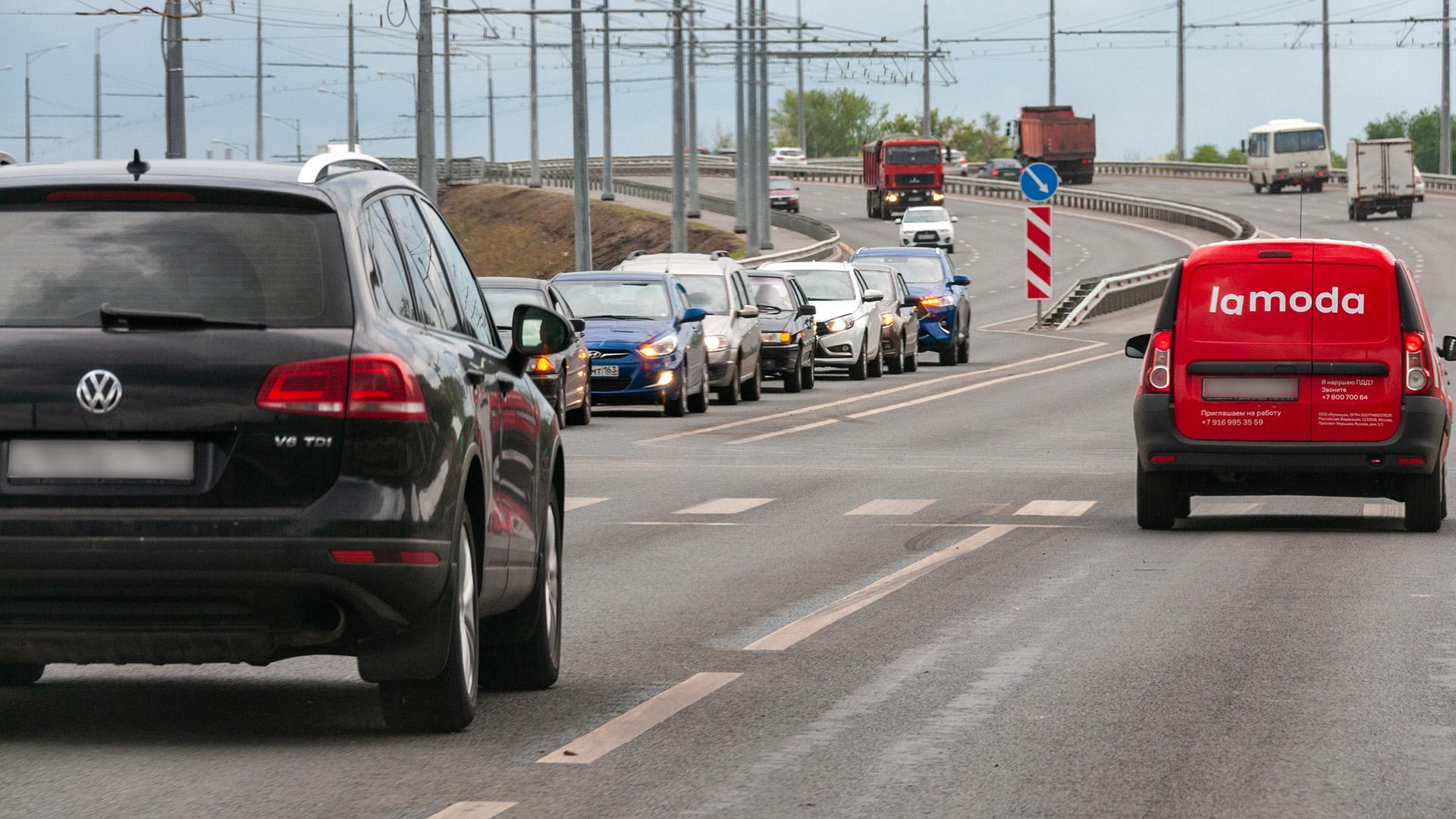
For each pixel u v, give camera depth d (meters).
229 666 19.02
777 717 16.41
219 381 13.99
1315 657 19.34
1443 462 31.14
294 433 14.01
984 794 13.58
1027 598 23.78
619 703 17.06
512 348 17.66
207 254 14.36
